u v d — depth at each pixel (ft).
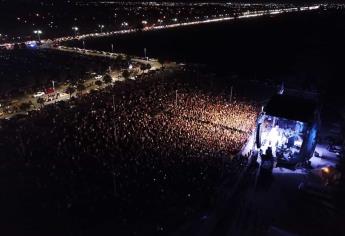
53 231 75.72
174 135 120.98
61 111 152.05
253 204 75.66
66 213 81.51
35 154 108.88
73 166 100.78
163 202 83.82
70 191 89.45
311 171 82.12
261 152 96.07
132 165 100.37
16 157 107.34
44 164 102.58
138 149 109.81
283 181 83.41
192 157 104.17
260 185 82.48
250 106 154.40
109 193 88.22
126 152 108.06
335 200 73.67
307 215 70.74
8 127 133.69
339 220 68.08
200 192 85.92
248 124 131.23
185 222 74.95
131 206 83.10
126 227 75.97
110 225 77.00
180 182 91.35
